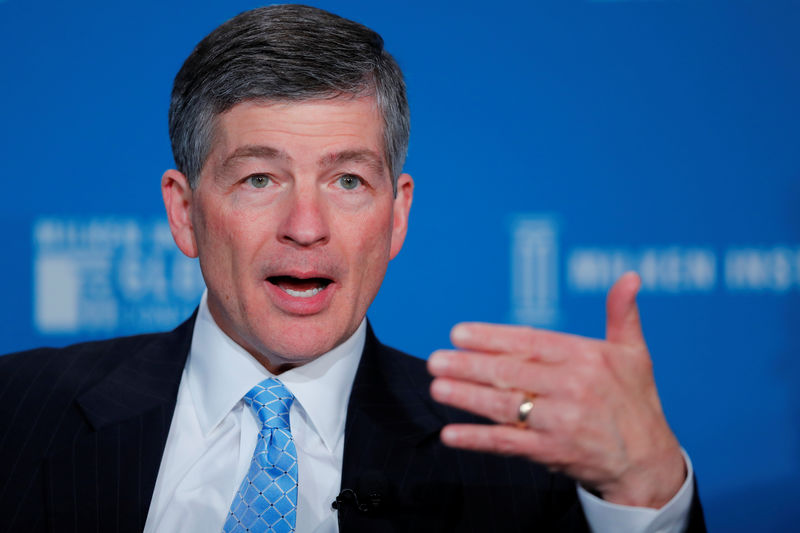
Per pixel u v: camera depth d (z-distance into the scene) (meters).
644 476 4.00
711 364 10.02
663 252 9.97
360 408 5.36
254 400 5.19
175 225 5.40
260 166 4.76
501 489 5.25
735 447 10.05
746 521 10.03
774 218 9.97
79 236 9.83
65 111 9.82
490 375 3.75
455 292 10.02
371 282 5.05
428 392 5.73
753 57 9.95
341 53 4.77
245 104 4.75
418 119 10.02
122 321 9.84
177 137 5.18
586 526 4.40
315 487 5.13
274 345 4.84
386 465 5.18
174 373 5.50
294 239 4.67
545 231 10.01
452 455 5.32
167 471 5.18
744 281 10.02
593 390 3.80
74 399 5.41
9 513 4.95
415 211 10.01
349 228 4.84
